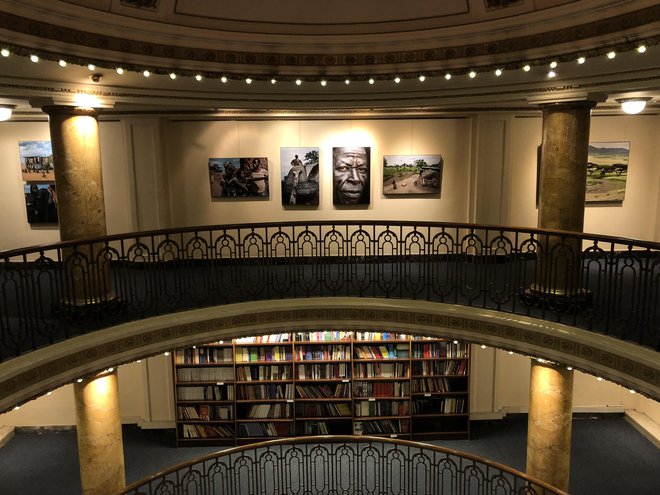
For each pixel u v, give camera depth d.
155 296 6.68
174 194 9.77
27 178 9.58
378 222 7.08
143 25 5.67
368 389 9.49
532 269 8.91
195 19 6.07
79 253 5.80
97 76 5.95
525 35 5.71
